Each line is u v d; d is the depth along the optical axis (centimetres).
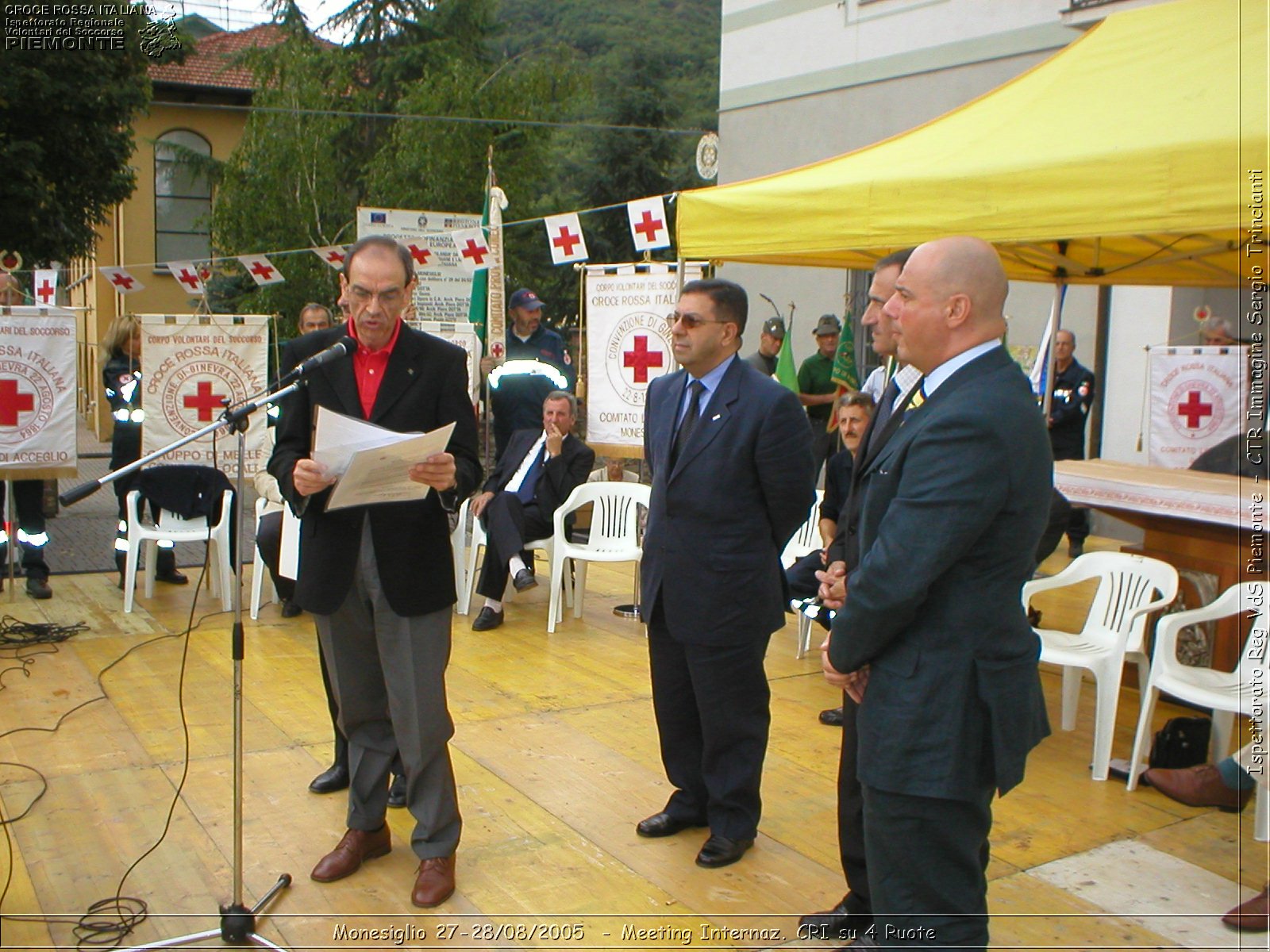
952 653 225
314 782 386
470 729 454
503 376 709
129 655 546
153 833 352
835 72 1059
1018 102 468
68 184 1422
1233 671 489
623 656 566
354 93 2355
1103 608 469
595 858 341
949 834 229
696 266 597
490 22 2764
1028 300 942
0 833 350
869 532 246
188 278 937
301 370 287
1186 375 738
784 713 482
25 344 620
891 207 454
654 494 347
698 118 2745
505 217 2217
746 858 342
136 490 636
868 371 1060
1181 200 374
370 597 307
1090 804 391
